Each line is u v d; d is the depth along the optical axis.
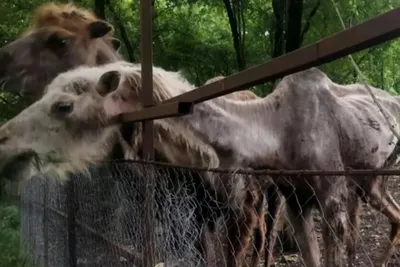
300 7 8.80
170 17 11.34
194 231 3.37
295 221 4.25
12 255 6.41
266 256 4.79
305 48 1.85
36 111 3.71
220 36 11.46
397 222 4.80
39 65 5.58
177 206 3.18
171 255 3.06
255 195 4.05
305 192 4.13
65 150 3.70
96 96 3.72
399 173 1.74
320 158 4.28
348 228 4.08
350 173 1.88
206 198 3.70
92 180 4.26
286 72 1.97
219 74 10.80
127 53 10.70
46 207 6.20
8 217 7.00
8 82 5.62
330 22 9.41
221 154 3.85
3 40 10.06
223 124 3.84
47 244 6.14
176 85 3.72
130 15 11.24
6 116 8.74
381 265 4.19
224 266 3.38
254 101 4.28
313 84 4.48
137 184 3.28
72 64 5.62
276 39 9.78
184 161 3.70
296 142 4.21
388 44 10.05
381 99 5.35
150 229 3.04
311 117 4.31
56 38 5.62
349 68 9.70
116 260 3.64
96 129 3.72
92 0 10.33
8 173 3.64
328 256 3.97
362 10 9.17
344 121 4.54
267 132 4.11
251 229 3.95
